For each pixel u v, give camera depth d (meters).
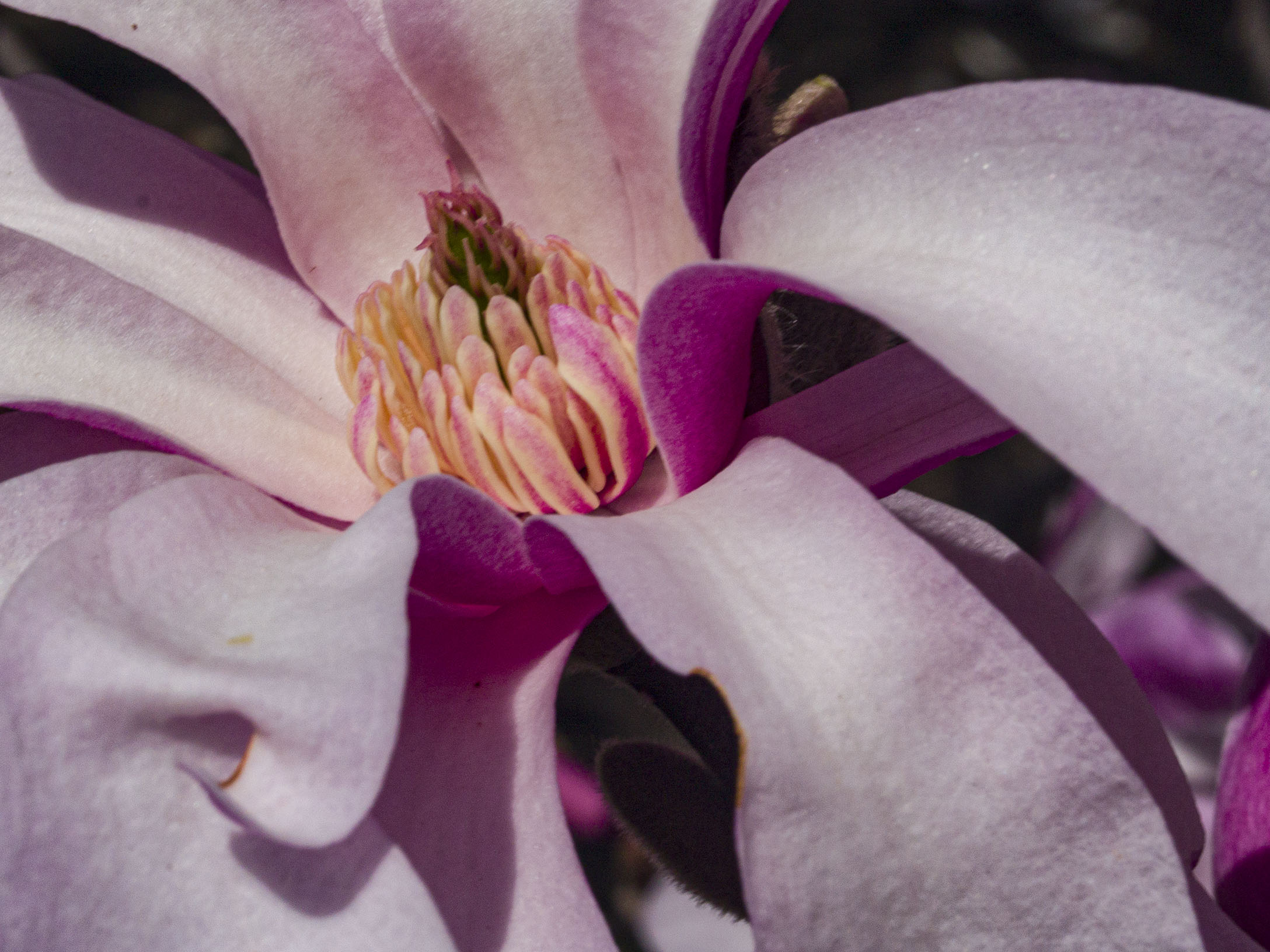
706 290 0.14
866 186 0.14
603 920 0.13
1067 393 0.13
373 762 0.12
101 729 0.13
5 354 0.15
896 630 0.13
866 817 0.13
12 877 0.13
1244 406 0.13
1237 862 0.15
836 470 0.14
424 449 0.15
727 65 0.15
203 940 0.13
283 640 0.13
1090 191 0.13
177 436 0.15
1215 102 0.13
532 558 0.14
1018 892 0.13
